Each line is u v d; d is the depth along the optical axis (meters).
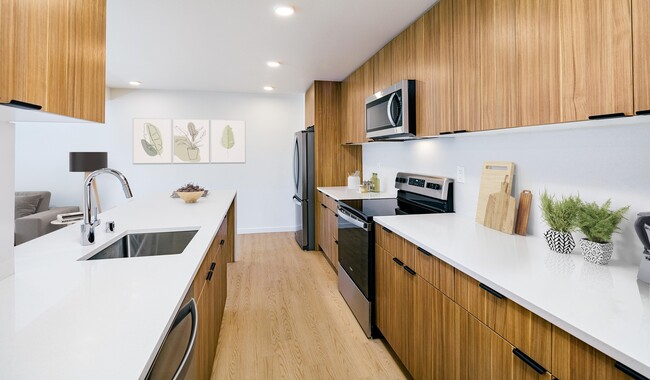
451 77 1.85
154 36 2.79
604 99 1.02
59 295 0.98
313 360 2.10
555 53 1.20
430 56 2.08
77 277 1.13
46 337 0.75
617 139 1.30
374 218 2.28
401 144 3.28
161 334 0.78
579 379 0.84
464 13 1.73
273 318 2.64
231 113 5.26
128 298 0.97
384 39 2.78
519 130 1.57
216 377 1.93
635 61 0.94
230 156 5.29
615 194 1.31
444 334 1.47
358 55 3.23
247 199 5.41
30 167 4.68
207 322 1.68
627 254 1.28
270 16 2.39
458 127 1.78
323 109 4.38
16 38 0.81
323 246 4.17
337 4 2.19
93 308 0.90
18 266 1.24
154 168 5.03
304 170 4.50
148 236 1.90
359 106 3.61
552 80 1.21
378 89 3.05
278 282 3.40
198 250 1.47
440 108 1.96
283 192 5.54
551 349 0.92
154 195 3.58
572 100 1.13
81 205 4.80
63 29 1.04
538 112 1.27
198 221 2.11
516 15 1.38
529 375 1.00
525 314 1.01
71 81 1.09
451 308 1.41
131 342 0.74
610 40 1.00
